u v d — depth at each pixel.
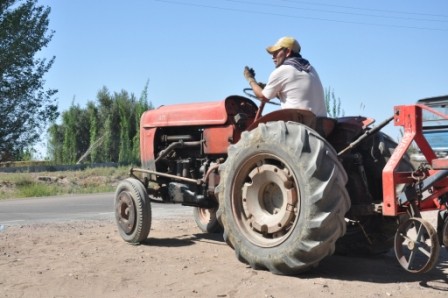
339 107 22.30
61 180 24.08
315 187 4.44
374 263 5.35
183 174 6.80
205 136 6.52
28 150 32.88
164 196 7.08
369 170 5.50
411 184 4.46
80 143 44.72
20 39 30.27
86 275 4.83
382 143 5.45
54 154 41.75
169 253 5.89
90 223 9.04
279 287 4.33
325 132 5.35
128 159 35.81
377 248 5.59
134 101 43.62
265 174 4.90
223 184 5.17
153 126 7.14
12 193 20.22
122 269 5.07
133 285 4.50
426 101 12.45
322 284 4.41
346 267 5.16
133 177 7.14
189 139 6.84
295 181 4.59
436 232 4.27
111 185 23.38
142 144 7.36
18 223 9.32
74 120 43.78
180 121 6.75
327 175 4.46
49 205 13.91
